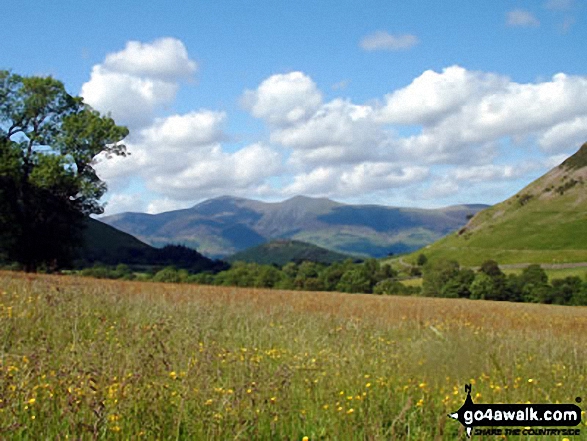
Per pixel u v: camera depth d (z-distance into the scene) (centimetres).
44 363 612
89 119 4175
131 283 2514
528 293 10338
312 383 685
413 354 863
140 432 504
